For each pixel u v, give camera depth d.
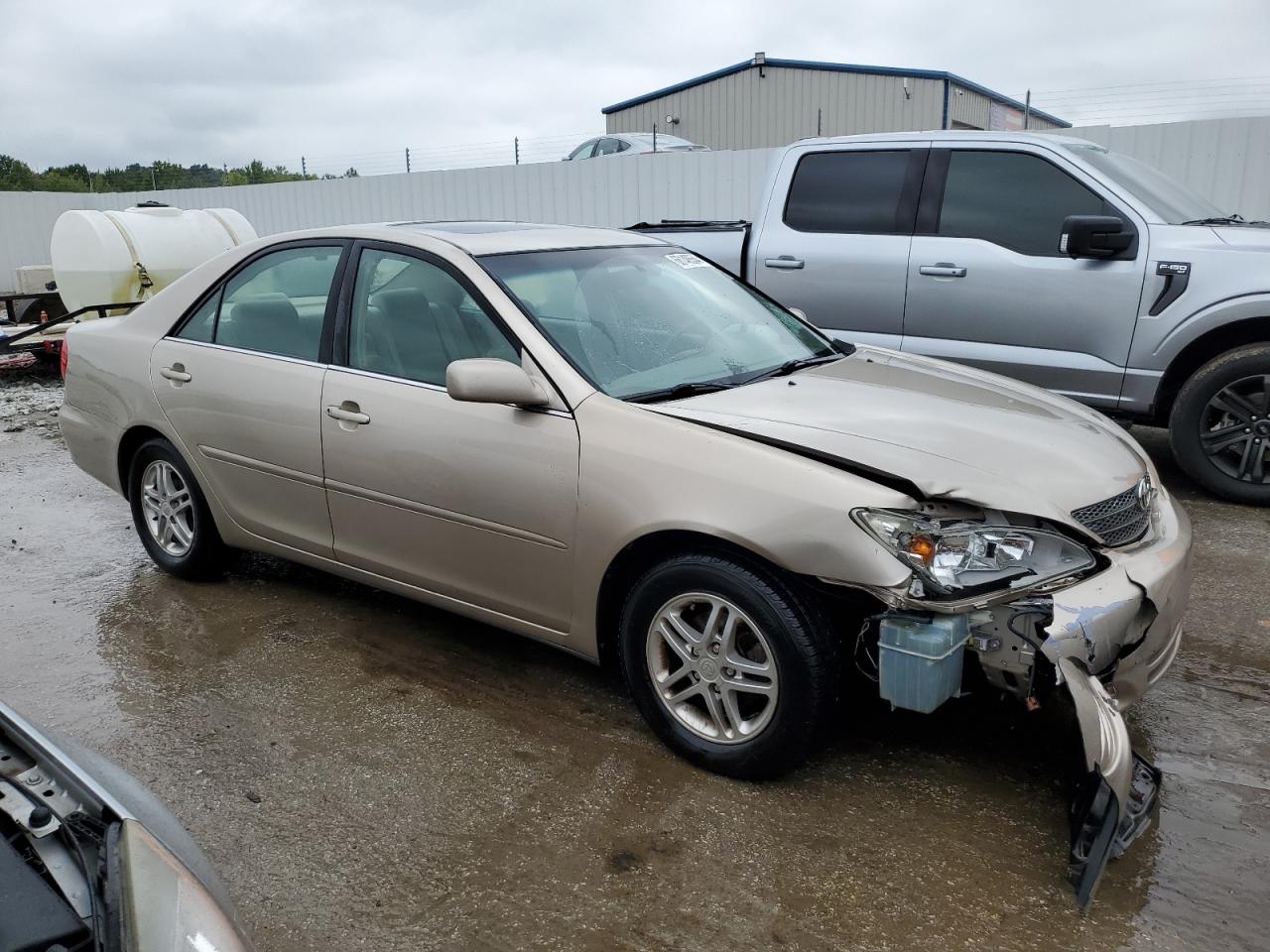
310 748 3.43
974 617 2.76
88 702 3.77
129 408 4.74
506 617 3.63
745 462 2.96
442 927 2.57
